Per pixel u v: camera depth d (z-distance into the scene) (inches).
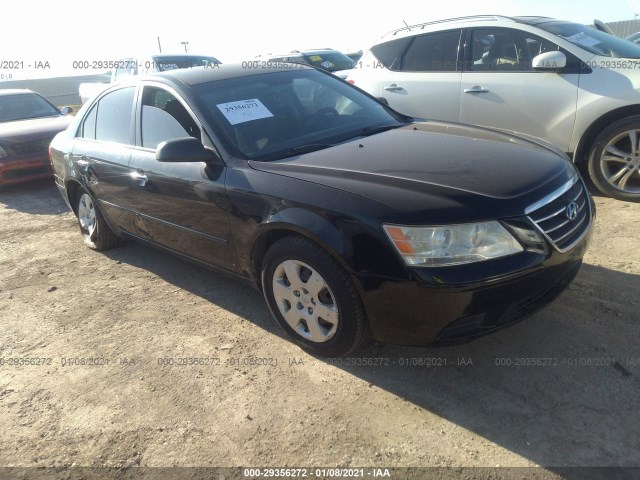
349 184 103.0
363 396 102.9
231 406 103.8
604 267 141.3
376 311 98.3
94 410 106.8
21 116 338.0
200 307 144.3
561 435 88.6
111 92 170.9
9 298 160.7
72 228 225.8
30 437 101.0
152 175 141.3
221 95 137.6
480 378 104.2
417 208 93.2
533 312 100.7
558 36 199.8
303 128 137.2
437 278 90.4
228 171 121.0
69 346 131.2
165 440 96.8
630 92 180.7
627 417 90.7
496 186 97.7
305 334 115.3
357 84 257.9
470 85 218.4
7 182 289.9
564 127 196.5
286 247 108.6
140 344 128.8
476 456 86.4
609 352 107.4
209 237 130.6
